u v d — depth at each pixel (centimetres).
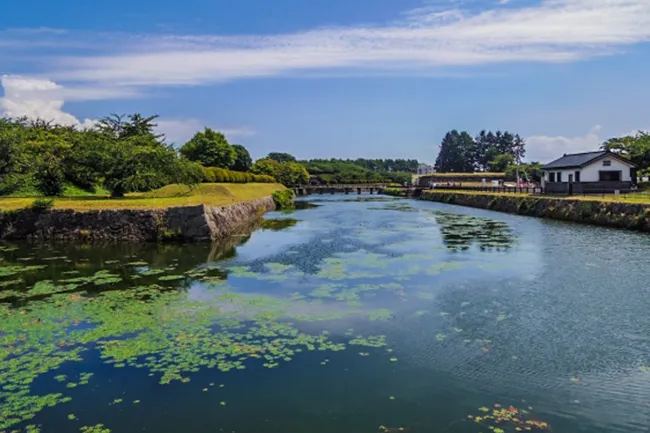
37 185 3366
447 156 13888
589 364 896
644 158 4219
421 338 1029
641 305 1234
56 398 777
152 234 2403
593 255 1883
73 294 1388
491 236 2512
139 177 3130
